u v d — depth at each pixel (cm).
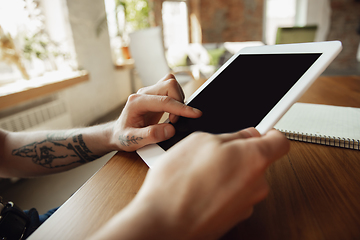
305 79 38
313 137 47
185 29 654
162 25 525
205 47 568
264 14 678
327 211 28
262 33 693
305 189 33
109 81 347
